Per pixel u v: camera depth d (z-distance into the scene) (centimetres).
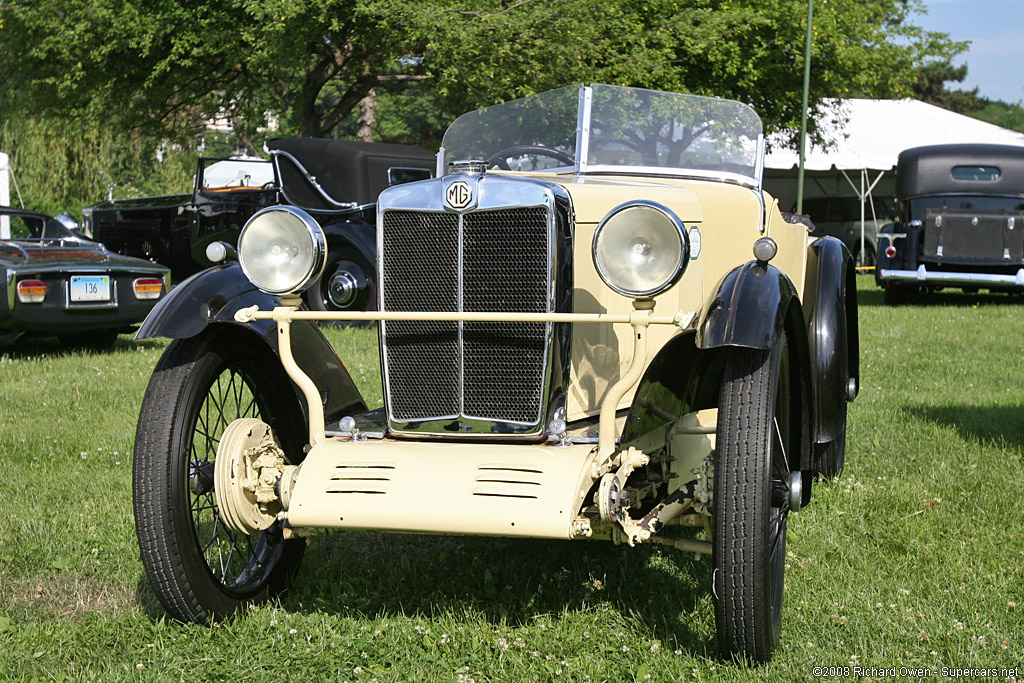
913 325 1008
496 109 392
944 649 260
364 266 943
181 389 274
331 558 339
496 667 253
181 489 269
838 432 383
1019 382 656
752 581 240
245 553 330
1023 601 290
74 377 694
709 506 261
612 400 249
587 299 289
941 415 546
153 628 277
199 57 1467
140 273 843
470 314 252
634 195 308
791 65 1692
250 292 291
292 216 268
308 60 1414
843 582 309
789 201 2141
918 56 1792
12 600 309
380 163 1020
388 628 277
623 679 248
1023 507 379
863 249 1950
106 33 1365
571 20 1266
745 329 239
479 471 249
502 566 325
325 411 304
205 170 1190
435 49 1242
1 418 555
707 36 1422
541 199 258
